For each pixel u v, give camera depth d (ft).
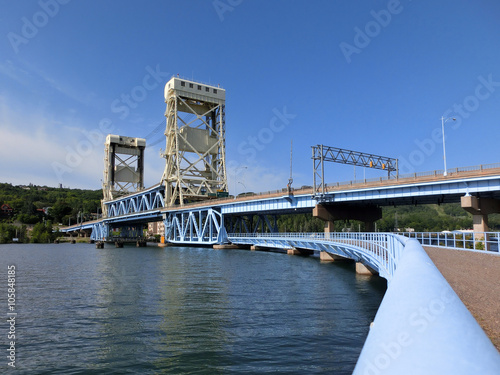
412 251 18.16
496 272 47.96
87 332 59.47
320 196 212.23
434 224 526.16
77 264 185.37
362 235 134.92
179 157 387.14
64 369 44.62
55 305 80.02
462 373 4.75
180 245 388.16
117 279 123.24
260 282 112.47
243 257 219.00
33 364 46.24
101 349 51.34
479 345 5.80
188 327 61.36
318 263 177.68
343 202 217.56
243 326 61.62
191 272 141.28
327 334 56.85
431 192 174.29
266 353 48.75
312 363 45.09
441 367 5.05
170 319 66.74
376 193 195.11
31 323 65.05
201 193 399.03
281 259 203.00
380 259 78.54
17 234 565.53
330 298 85.81
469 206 158.71
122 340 55.11
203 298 86.33
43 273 144.56
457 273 46.03
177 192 390.63
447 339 6.13
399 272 13.19
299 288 100.53
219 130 413.18
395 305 8.91
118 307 77.36
